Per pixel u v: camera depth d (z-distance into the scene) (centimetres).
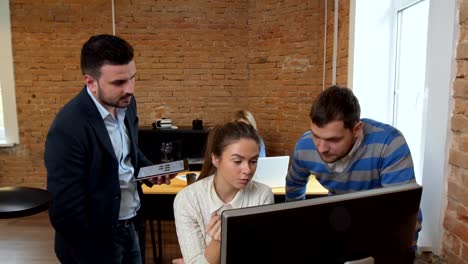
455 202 142
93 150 142
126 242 173
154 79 482
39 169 473
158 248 338
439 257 152
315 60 409
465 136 136
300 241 71
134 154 173
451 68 143
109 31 465
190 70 483
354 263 77
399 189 81
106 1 459
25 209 62
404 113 277
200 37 477
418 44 254
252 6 468
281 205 70
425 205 163
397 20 287
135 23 470
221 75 485
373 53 296
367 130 136
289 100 441
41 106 466
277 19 441
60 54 459
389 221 80
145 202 288
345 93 122
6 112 461
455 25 141
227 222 66
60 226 137
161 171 170
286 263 71
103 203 149
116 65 135
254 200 129
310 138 146
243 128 126
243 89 488
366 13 293
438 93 152
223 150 123
